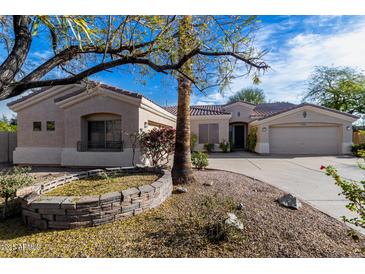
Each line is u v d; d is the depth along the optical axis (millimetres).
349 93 23938
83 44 3557
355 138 18078
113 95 11445
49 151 12609
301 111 17844
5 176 4801
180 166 7184
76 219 3863
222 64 4184
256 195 6020
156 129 11352
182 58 3506
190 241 3383
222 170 10680
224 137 20594
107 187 5207
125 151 11461
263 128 18328
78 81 3311
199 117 20688
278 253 3109
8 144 14508
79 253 3156
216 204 4625
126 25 3580
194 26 3600
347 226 3998
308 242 3387
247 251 3152
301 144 18156
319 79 26188
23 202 4105
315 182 8094
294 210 4840
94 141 12352
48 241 3482
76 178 6129
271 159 15258
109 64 3311
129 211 4359
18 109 12836
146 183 5578
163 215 4453
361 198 2863
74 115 11945
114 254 3127
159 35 3496
